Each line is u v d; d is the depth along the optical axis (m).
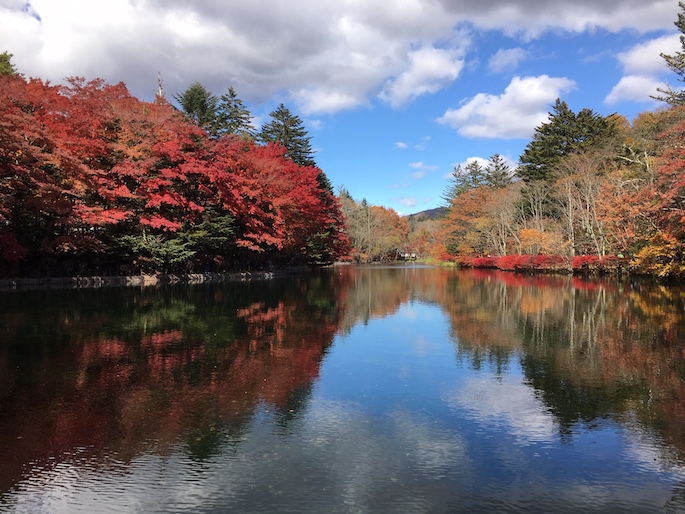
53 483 4.38
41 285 24.16
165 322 13.39
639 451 5.15
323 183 64.06
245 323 13.48
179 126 28.59
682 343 10.75
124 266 28.39
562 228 41.53
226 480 4.44
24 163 21.22
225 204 31.39
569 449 5.20
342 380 7.81
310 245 53.12
